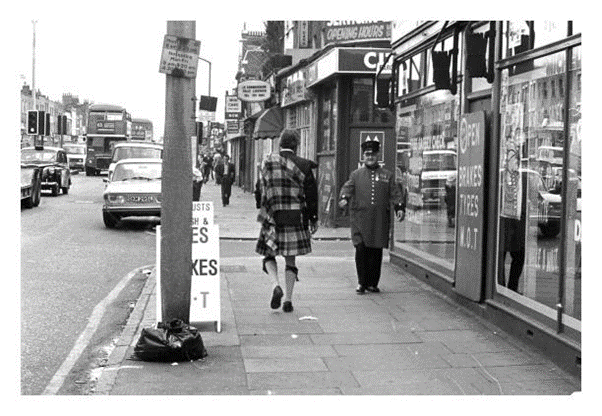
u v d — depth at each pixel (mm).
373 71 19438
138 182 20922
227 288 11000
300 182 9242
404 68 12695
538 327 7398
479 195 8945
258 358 7266
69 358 7566
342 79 20234
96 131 55469
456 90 9648
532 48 7676
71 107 103562
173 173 7625
